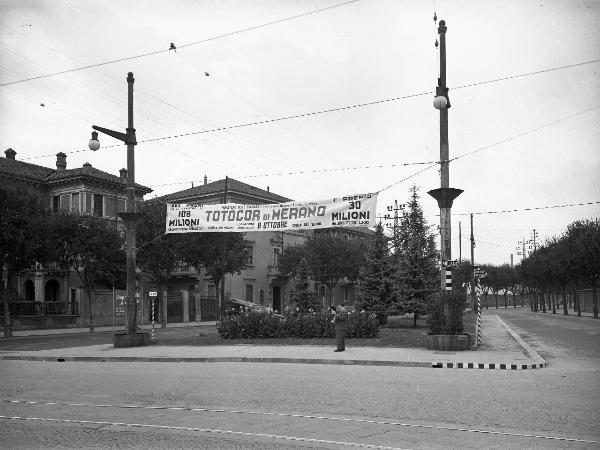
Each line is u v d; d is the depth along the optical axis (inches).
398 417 343.9
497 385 472.7
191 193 2455.7
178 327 1727.4
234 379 537.6
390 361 666.8
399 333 1001.5
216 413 364.8
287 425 324.8
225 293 2297.0
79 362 788.6
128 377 571.2
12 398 441.1
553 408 362.6
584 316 2148.1
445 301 791.7
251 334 981.2
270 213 887.1
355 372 593.3
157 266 1670.8
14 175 1839.3
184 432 310.3
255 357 739.4
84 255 1553.9
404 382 500.1
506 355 708.7
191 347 904.3
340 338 785.6
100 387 498.3
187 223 934.4
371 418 342.3
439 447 269.9
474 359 665.6
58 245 1513.3
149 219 1635.1
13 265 1375.5
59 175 2028.8
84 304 1829.5
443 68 784.9
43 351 910.4
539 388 451.8
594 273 1943.9
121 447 278.8
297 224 860.0
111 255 1590.8
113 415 363.6
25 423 340.5
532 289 3348.9
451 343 773.9
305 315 991.6
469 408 367.6
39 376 593.3
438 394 426.6
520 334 1132.5
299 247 2474.2
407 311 1364.4
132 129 935.7
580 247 1941.4
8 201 1333.7
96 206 2022.6
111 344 1031.0
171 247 1644.9
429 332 831.7
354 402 398.3
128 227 954.7
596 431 300.0
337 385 486.3
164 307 1691.7
